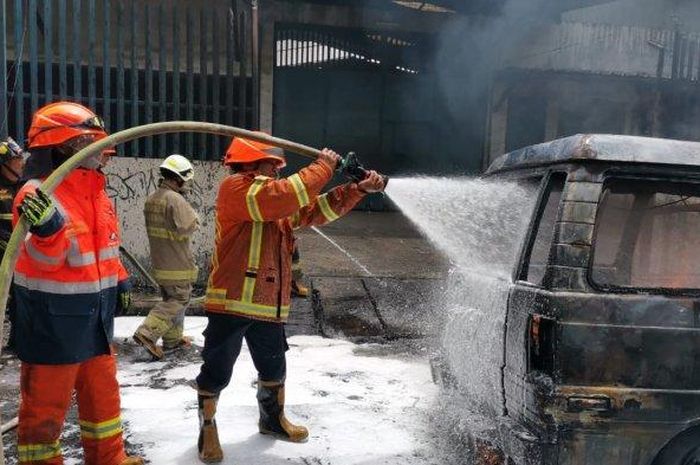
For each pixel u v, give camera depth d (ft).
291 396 14.14
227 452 10.98
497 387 9.56
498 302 9.70
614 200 9.11
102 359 9.64
